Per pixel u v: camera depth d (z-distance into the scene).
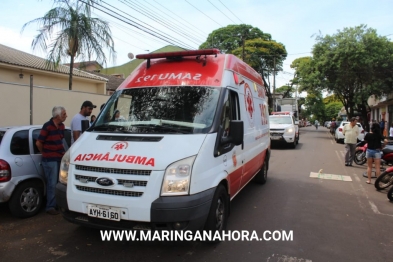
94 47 11.28
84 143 4.06
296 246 4.17
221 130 4.18
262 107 7.34
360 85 24.31
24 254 3.82
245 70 5.89
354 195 6.84
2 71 13.64
